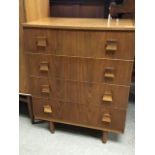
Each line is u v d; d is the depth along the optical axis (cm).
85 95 143
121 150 147
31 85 154
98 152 146
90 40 127
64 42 132
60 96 150
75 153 146
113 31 121
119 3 170
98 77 135
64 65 139
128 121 174
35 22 143
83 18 172
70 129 170
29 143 155
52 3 184
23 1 140
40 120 179
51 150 149
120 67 128
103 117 145
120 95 136
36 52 141
